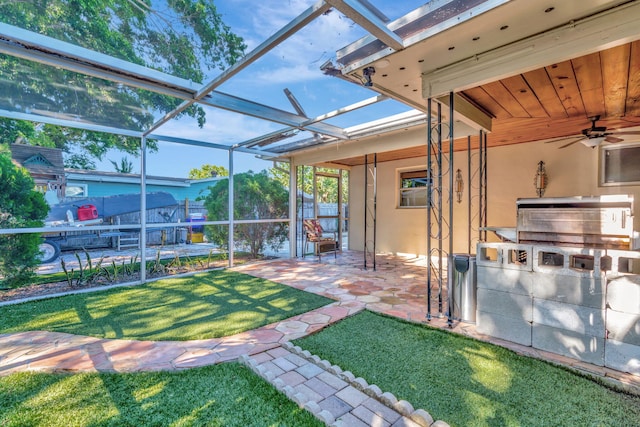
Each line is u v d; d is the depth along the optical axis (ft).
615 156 17.02
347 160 26.30
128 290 14.83
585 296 7.69
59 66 8.48
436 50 8.21
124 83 9.59
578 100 11.49
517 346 8.59
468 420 5.64
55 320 10.80
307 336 9.36
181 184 21.95
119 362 7.77
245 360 7.82
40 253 15.65
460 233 22.24
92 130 14.88
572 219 8.64
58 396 6.40
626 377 6.91
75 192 16.94
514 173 20.21
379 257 24.85
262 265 21.27
